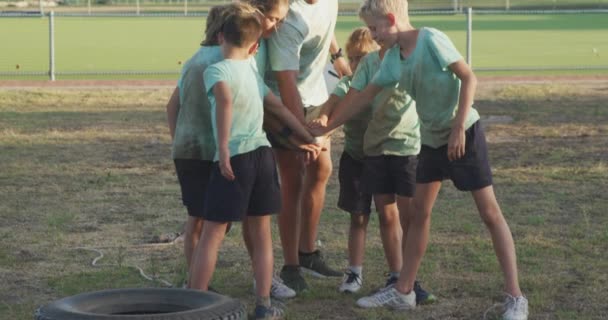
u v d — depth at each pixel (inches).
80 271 307.3
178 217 382.3
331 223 368.5
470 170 255.1
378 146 273.0
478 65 1058.7
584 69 954.1
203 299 226.1
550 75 959.0
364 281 295.4
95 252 330.0
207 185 265.7
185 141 264.1
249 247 273.0
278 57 276.4
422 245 266.1
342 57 324.5
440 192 421.1
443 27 1628.9
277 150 281.7
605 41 1339.8
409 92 259.6
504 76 952.9
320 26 283.0
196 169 266.1
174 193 427.2
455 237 344.2
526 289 283.6
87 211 391.2
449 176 257.9
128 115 692.1
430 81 252.4
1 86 856.9
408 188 272.2
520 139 584.1
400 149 272.1
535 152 535.2
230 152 247.6
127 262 318.7
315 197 299.3
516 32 1519.4
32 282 295.4
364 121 279.9
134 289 230.7
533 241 336.5
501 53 1192.8
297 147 273.1
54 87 852.0
